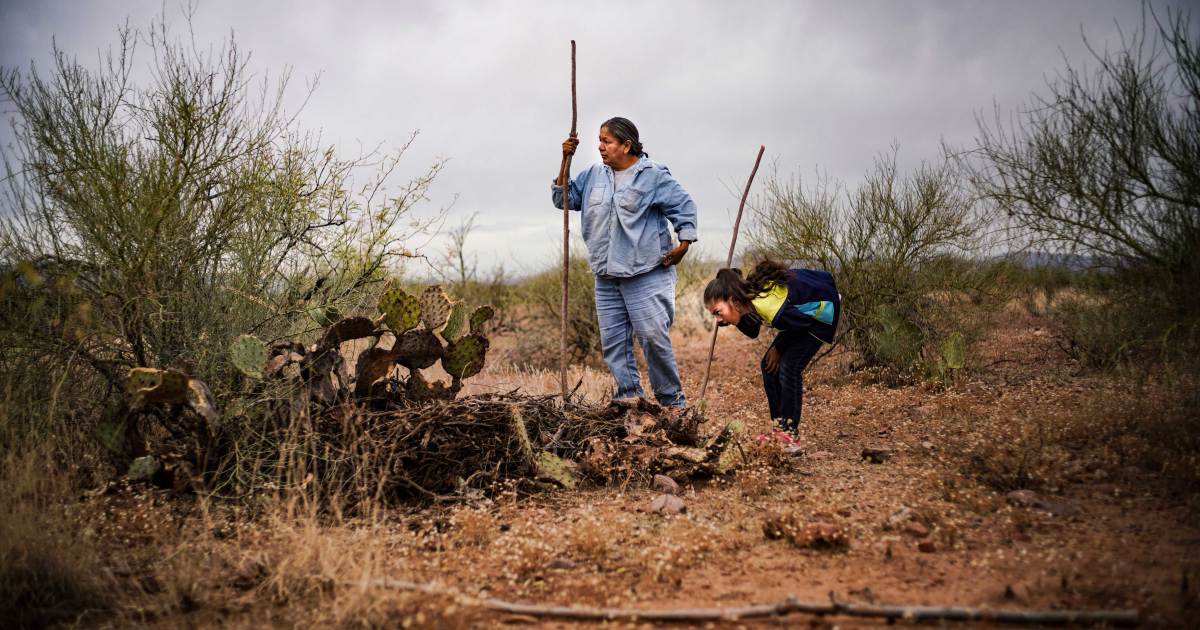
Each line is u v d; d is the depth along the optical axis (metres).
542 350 9.82
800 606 2.46
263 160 4.30
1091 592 2.46
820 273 4.68
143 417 3.97
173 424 3.93
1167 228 4.43
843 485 3.92
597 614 2.48
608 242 5.14
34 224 3.99
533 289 10.93
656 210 5.20
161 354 4.14
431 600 2.52
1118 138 4.61
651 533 3.27
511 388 6.65
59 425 3.87
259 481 3.55
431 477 3.80
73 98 3.97
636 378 5.43
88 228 3.93
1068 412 4.73
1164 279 4.44
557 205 5.33
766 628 2.38
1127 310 4.83
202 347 4.12
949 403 5.54
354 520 3.24
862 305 7.48
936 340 7.17
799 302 4.50
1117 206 4.61
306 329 4.57
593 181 5.25
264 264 4.43
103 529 3.20
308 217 4.55
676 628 2.40
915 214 7.24
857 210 7.44
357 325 3.98
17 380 3.95
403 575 2.81
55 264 4.00
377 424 3.83
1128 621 2.23
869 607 2.41
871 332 7.42
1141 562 2.68
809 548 3.04
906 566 2.81
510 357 9.53
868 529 3.20
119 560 2.95
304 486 3.28
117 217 3.91
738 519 3.46
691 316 12.11
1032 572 2.68
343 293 4.71
